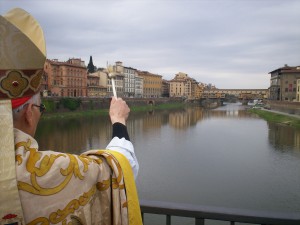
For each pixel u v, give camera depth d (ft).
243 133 151.12
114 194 3.80
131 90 348.38
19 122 3.54
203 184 65.72
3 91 3.11
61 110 208.95
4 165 3.06
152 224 40.06
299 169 79.41
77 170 3.43
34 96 3.61
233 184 65.77
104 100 251.80
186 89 475.72
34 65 3.18
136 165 4.43
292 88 310.04
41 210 3.16
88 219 3.49
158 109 333.62
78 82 254.27
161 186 64.03
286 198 57.36
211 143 121.70
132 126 180.96
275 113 245.86
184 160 90.07
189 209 6.21
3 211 3.00
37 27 3.42
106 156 3.88
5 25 3.01
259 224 5.96
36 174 3.16
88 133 141.79
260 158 93.04
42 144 113.91
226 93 527.81
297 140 126.62
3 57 3.03
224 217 6.08
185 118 240.32
